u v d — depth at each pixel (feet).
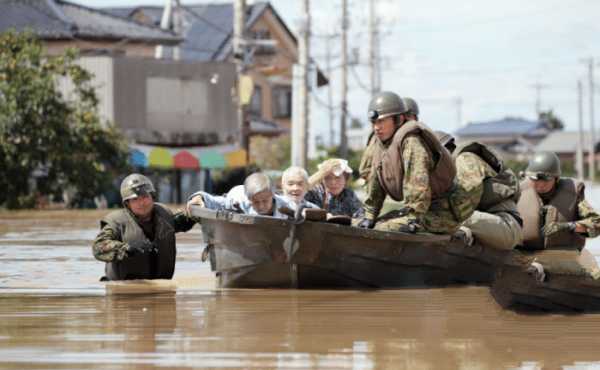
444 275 50.14
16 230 96.53
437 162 47.85
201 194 48.93
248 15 286.87
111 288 46.60
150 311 39.91
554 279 40.32
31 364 30.22
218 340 33.81
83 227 101.55
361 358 31.12
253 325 36.76
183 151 194.80
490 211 51.65
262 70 263.90
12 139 154.51
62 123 156.46
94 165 158.30
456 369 29.78
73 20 221.05
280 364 30.25
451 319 38.17
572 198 55.31
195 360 30.76
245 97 177.58
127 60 191.93
